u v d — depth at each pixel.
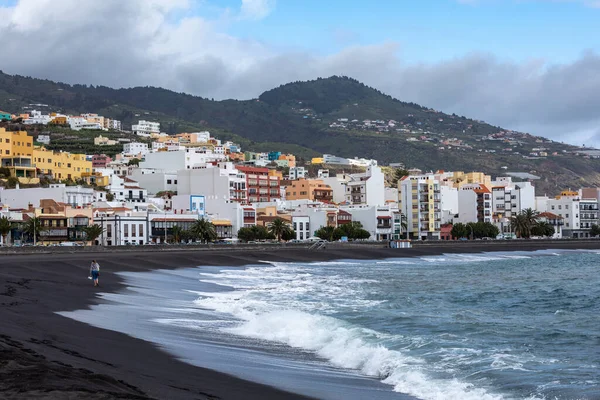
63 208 188.88
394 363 42.12
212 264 135.38
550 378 39.31
